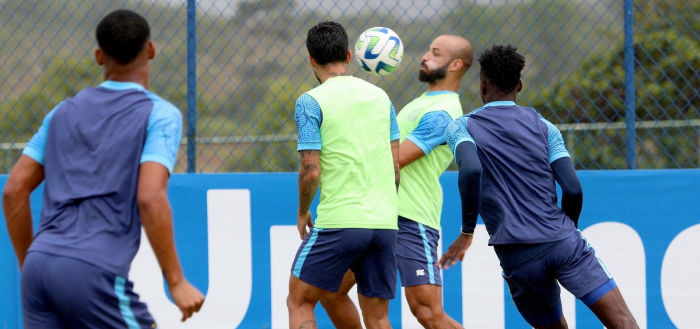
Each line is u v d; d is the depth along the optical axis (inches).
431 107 665.0
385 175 587.2
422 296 651.5
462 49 685.3
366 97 586.6
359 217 569.3
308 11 900.6
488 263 743.7
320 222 576.7
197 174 748.0
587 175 743.1
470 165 553.0
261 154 901.2
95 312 404.2
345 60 601.6
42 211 428.5
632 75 762.2
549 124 593.0
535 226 565.3
